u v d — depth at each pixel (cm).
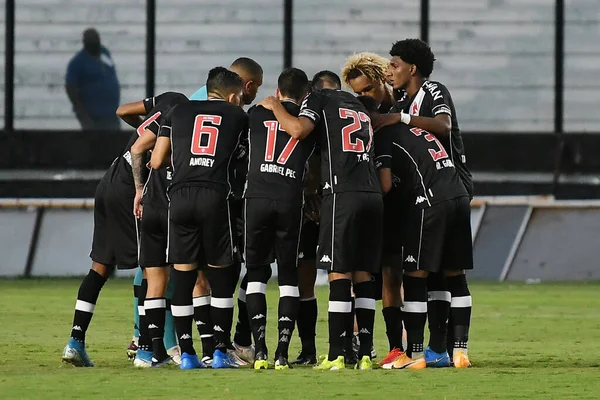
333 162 2439
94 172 6288
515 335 3366
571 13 6294
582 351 2922
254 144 2480
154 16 6312
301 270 2681
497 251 5859
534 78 6322
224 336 2534
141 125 2642
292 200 2452
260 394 2017
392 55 2638
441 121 2556
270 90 6375
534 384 2167
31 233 5784
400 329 2630
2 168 6272
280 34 6347
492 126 6328
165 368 2514
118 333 3350
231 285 2531
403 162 2523
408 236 2527
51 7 6278
